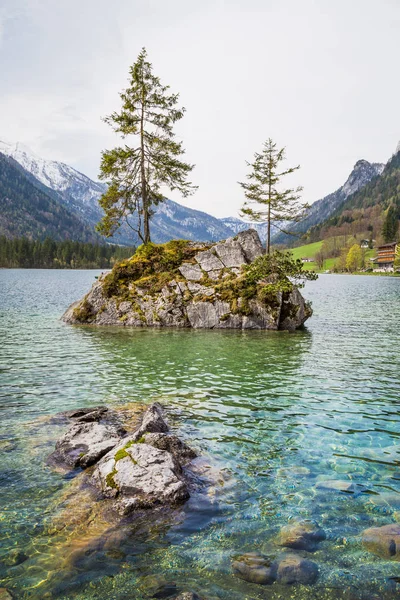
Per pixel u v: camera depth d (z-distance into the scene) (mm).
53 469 9344
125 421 12445
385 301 59875
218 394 15406
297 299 34406
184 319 35031
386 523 7203
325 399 14812
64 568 6051
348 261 195750
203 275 37688
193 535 6875
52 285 95688
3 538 6773
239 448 10594
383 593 5504
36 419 12719
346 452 10352
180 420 12648
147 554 6371
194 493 8266
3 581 5773
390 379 17672
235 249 39688
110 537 6809
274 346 25656
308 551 6422
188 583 5703
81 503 7859
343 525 7152
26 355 22516
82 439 10555
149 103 43688
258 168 48344
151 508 7664
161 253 40625
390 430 11859
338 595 5469
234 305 34219
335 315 43312
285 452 10352
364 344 26500
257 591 5539
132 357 22109
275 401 14570
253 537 6816
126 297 36750
